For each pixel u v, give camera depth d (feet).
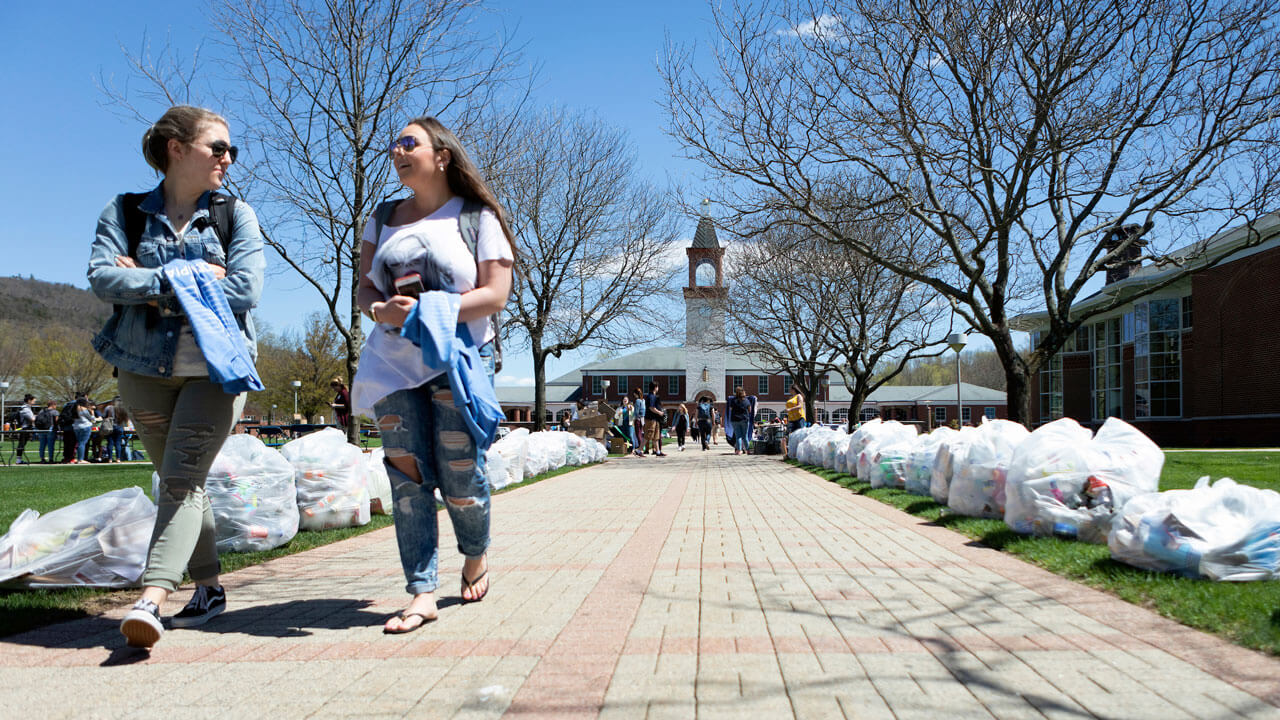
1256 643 9.93
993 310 59.31
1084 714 7.86
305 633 11.38
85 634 11.41
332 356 216.33
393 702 8.49
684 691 8.70
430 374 11.93
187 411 11.21
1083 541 17.80
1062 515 17.92
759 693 8.61
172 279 10.80
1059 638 10.58
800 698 8.43
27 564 13.99
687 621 11.74
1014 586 13.93
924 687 8.70
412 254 11.98
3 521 24.22
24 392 246.06
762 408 267.18
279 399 216.74
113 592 14.20
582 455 61.87
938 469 25.05
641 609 12.54
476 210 12.57
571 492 36.55
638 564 16.72
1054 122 52.01
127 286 10.78
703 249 106.93
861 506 27.84
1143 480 18.04
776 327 101.71
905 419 264.31
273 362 219.00
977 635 10.77
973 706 8.13
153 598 10.34
